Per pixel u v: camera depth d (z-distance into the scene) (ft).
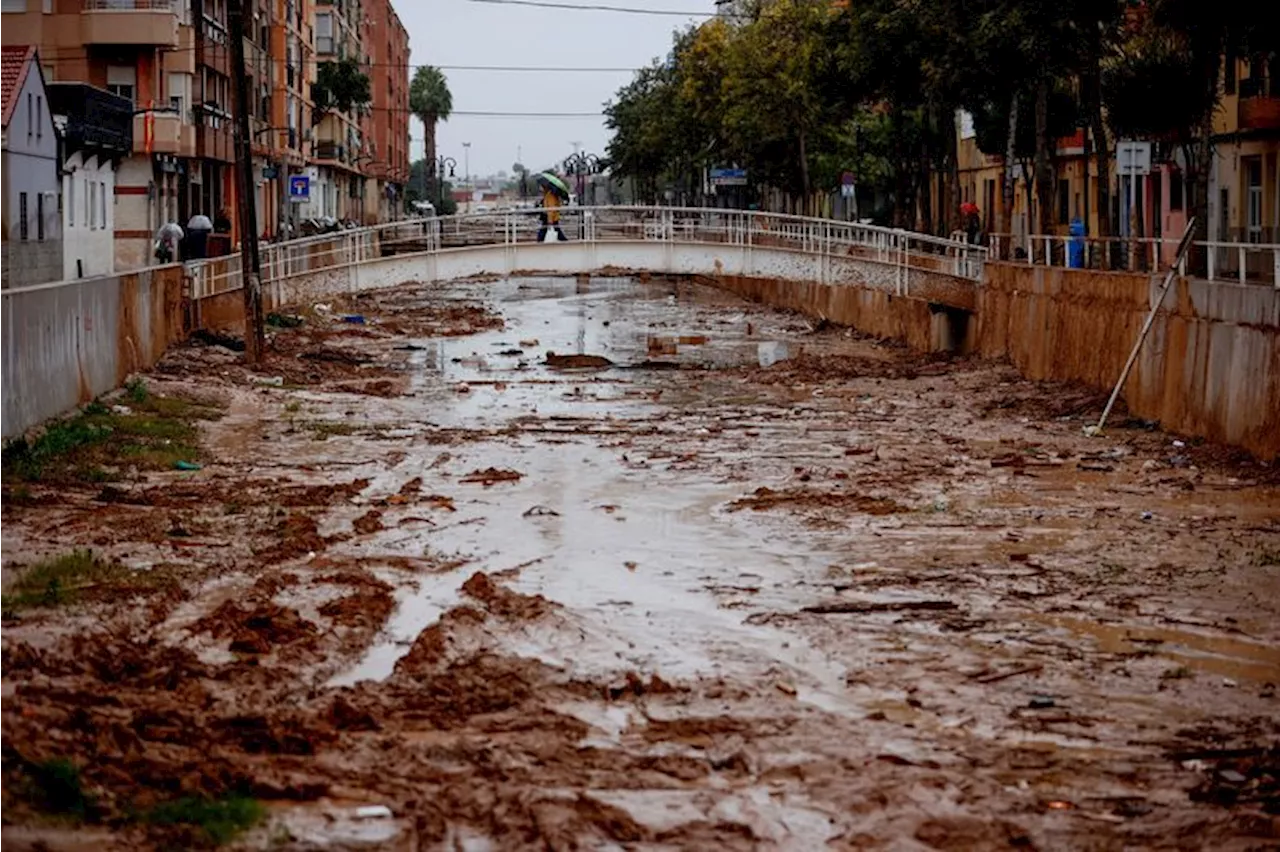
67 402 100.12
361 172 453.99
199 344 145.18
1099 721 46.91
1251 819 38.60
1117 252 139.95
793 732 45.24
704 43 282.36
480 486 87.66
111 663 48.88
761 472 93.15
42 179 162.30
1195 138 160.97
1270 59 157.28
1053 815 39.06
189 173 233.55
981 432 110.01
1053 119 193.57
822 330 202.18
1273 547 71.20
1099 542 72.59
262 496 81.61
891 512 79.92
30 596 57.21
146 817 35.94
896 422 116.37
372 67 496.23
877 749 43.86
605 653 53.57
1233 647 55.31
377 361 159.02
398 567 66.08
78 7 200.85
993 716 47.24
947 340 164.55
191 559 65.57
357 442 103.96
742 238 171.63
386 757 41.78
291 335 171.32
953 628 57.62
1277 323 90.84
